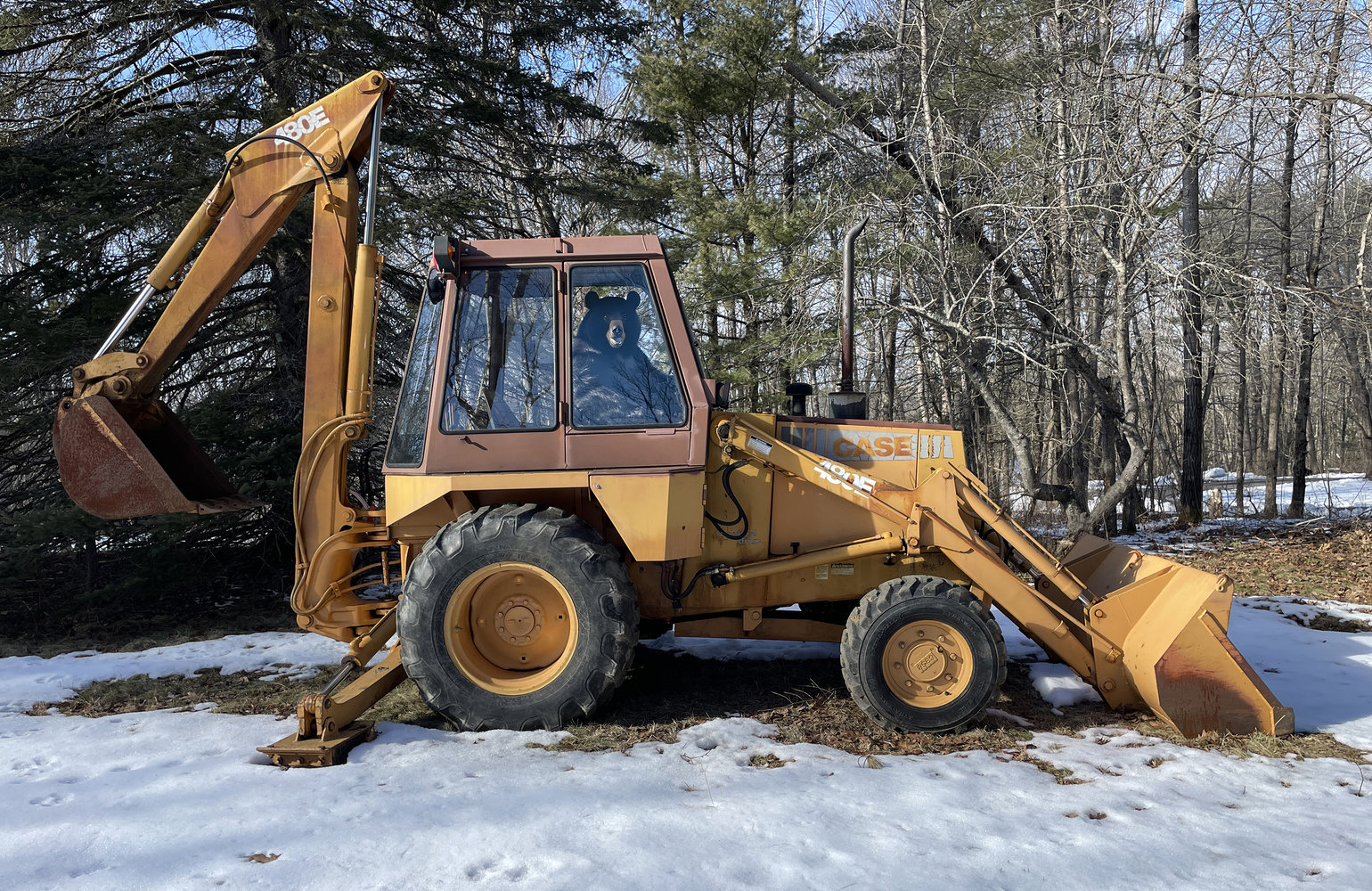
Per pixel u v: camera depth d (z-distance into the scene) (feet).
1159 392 72.84
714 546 14.99
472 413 13.75
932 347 38.27
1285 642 20.48
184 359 29.04
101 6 28.14
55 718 14.84
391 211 30.96
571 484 13.58
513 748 12.48
